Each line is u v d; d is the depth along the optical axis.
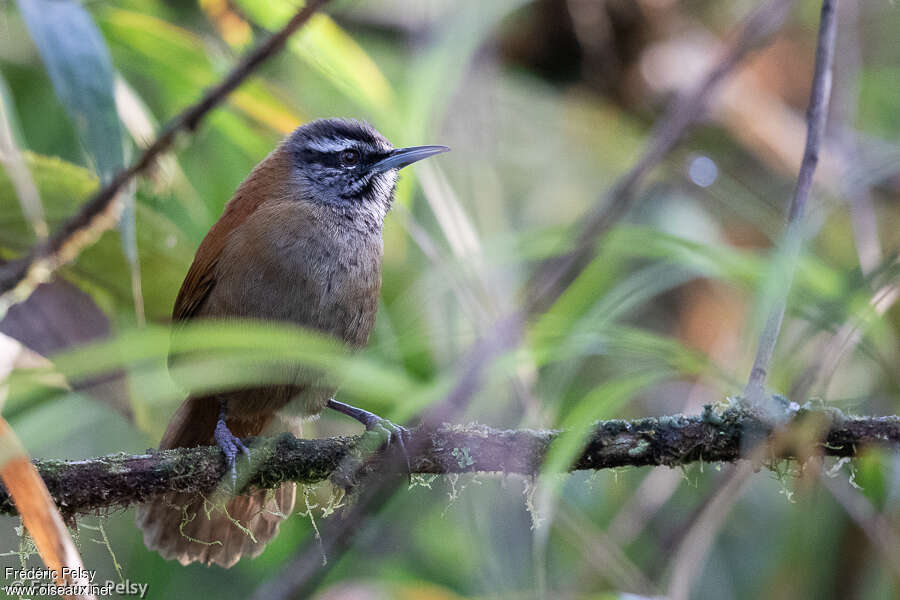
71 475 7.90
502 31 15.03
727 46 12.57
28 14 8.27
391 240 11.92
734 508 11.82
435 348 9.23
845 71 12.77
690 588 10.62
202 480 8.23
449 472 8.09
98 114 8.31
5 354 8.87
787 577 10.02
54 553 6.36
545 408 8.50
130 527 11.53
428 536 11.02
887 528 9.17
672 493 11.55
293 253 10.28
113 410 8.94
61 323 9.85
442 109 11.30
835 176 11.80
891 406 8.95
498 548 10.46
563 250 9.49
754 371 7.13
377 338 11.54
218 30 10.94
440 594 10.03
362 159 11.20
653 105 15.18
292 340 7.21
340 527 8.62
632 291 7.91
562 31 15.27
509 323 8.01
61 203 9.67
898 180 12.56
